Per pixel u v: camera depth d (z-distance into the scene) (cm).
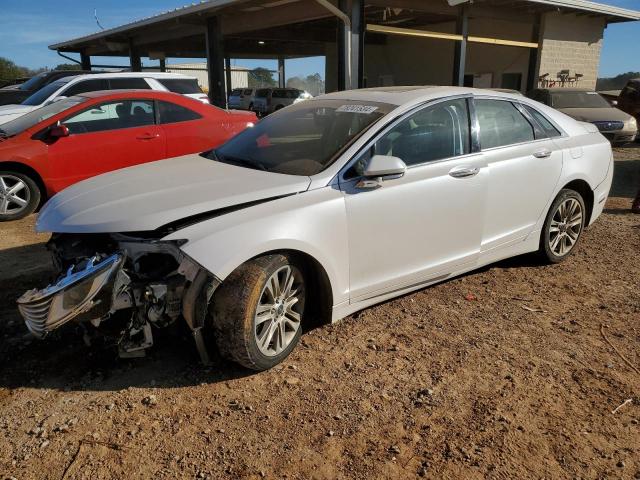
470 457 264
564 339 379
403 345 368
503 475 253
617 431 284
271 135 432
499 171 436
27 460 261
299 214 330
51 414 295
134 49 2352
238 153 424
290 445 272
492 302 437
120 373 334
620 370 340
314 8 1377
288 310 343
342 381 326
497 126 452
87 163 719
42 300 297
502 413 297
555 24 1733
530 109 486
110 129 733
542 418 294
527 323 402
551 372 338
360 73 1292
